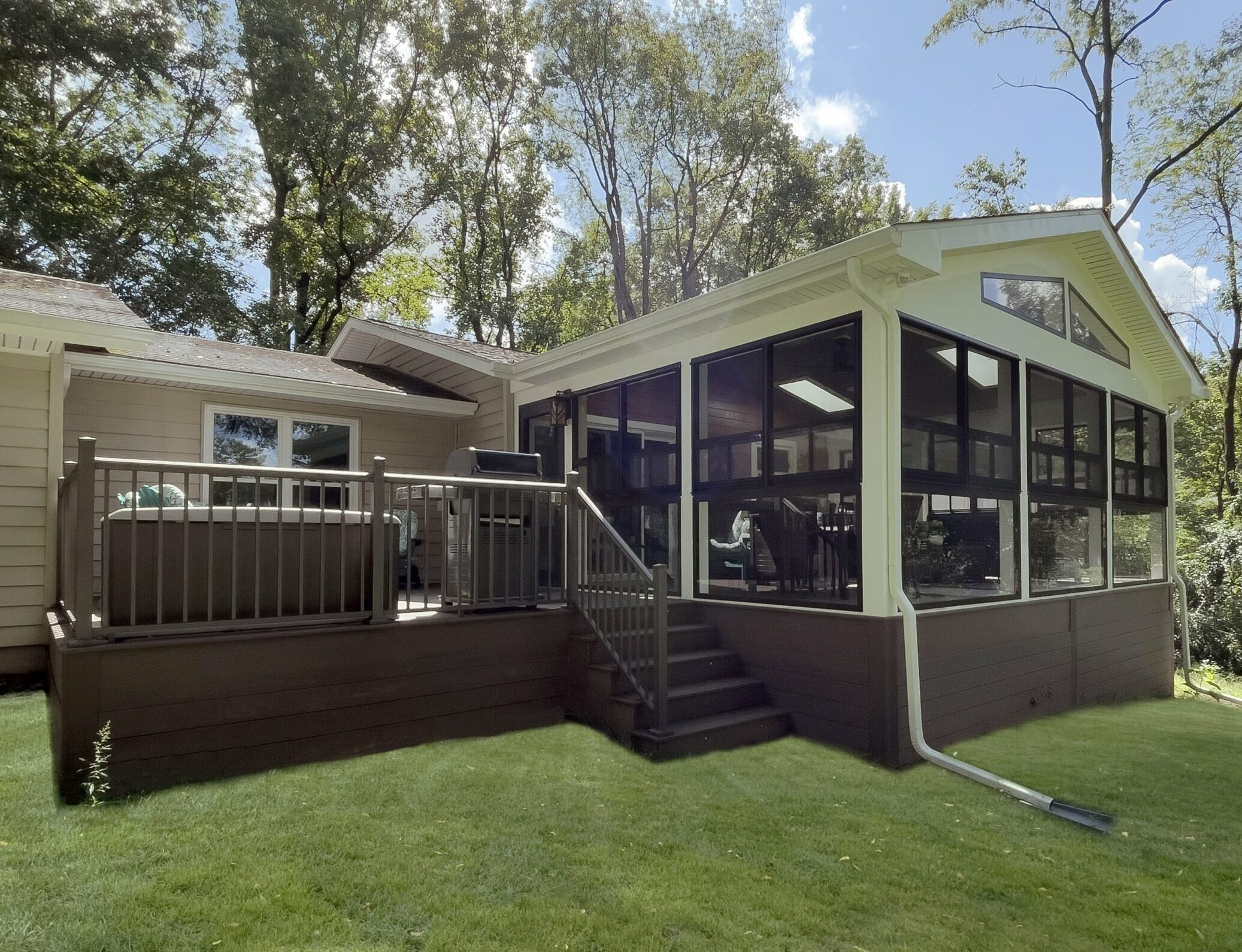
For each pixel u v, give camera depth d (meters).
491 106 21.61
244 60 17.11
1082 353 7.75
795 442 5.59
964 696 5.62
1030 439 6.75
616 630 4.97
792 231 23.00
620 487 7.37
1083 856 3.43
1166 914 2.88
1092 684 7.55
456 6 20.03
